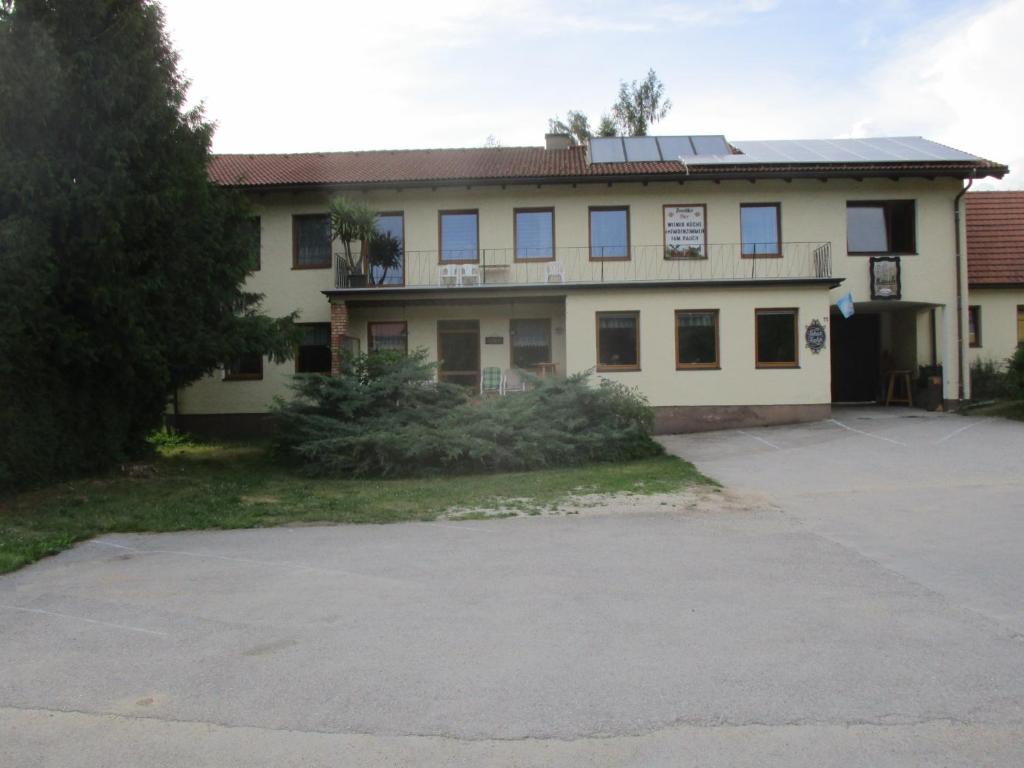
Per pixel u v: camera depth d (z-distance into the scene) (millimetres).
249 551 7770
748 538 7820
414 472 13195
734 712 3873
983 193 24484
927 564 6641
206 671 4562
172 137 12430
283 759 3521
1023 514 8555
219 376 20891
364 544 7988
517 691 4188
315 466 13422
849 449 14195
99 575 6867
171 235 12133
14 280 9758
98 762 3525
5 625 5473
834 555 7031
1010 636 4867
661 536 8008
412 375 14727
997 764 3342
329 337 21016
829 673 4324
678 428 18766
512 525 8797
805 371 18641
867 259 20453
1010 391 18438
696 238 20531
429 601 5887
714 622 5246
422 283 20781
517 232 20766
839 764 3354
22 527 8844
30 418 11031
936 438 14883
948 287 20469
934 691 4070
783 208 20500
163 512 9773
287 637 5133
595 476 12172
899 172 19781
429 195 20828
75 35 11156
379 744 3641
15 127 10336
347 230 18875
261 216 21094
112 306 11023
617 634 5055
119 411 13180
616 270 20484
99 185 10891
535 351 20688
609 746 3564
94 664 4703
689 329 18953
